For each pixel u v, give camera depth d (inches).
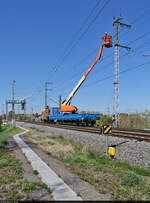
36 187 196.1
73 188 196.2
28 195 173.5
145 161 322.0
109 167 300.8
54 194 177.8
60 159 340.8
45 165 289.0
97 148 462.6
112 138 519.2
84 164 309.9
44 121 1763.0
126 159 354.6
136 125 1062.4
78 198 170.4
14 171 249.3
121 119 1155.3
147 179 247.3
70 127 996.6
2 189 188.9
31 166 282.7
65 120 1301.7
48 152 396.5
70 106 1165.1
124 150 394.3
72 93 1098.1
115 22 1015.0
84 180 224.5
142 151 360.8
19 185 198.8
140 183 216.4
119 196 180.7
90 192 187.0
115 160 348.2
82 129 839.7
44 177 229.5
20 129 1203.9
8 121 2164.1
